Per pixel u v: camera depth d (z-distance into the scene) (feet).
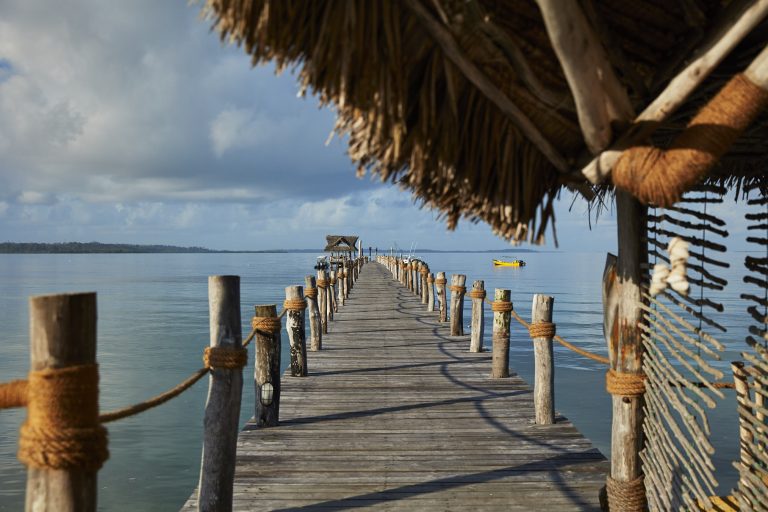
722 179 11.94
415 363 33.35
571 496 15.20
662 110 7.54
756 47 7.93
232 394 13.32
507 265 504.84
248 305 127.44
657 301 10.62
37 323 6.84
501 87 7.86
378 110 7.47
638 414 11.47
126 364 63.31
